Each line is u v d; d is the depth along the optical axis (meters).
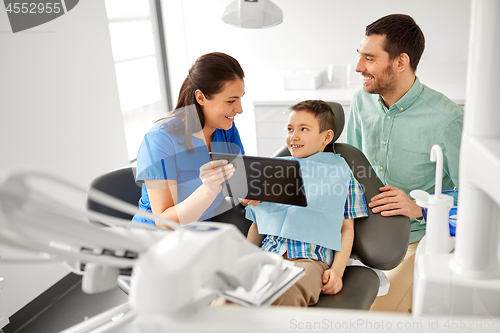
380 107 1.69
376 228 1.31
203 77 1.25
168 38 3.68
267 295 0.55
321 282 1.15
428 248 0.82
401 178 1.68
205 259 0.39
